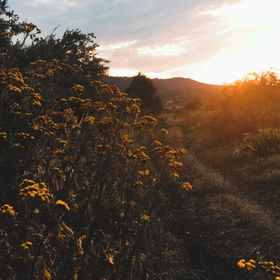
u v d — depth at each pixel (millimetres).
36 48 9648
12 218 4516
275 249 6230
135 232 5562
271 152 12727
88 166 5977
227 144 16172
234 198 8578
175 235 7008
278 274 3256
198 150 16531
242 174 11531
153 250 5777
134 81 25766
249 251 6266
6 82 5781
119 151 6051
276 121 16203
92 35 11852
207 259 6250
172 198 9062
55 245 4645
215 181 10172
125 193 6105
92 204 5637
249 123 16500
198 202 8797
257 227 7023
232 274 5727
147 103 25188
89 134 5664
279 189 9297
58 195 4855
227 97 18859
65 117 6117
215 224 7445
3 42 8953
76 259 4574
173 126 25984
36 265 4277
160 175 5988
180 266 5930
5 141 5645
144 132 9031
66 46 11250
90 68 11391
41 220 4754
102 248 4930
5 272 3953
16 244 3881
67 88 9234
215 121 18875
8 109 6293
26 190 3514
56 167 5496
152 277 5230
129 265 4727
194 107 40938
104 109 5832
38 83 6477
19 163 5375
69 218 5320
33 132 5719
